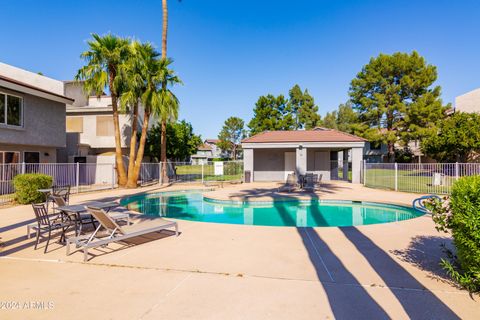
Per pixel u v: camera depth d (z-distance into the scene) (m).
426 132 34.78
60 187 12.68
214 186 19.73
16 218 8.64
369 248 5.51
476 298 3.46
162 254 5.22
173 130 26.75
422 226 7.39
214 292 3.67
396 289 3.72
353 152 20.84
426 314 3.11
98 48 16.27
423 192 14.66
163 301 3.44
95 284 3.93
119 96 19.02
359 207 12.34
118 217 6.96
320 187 17.73
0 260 4.93
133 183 18.44
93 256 5.13
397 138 38.16
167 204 13.70
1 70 17.84
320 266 4.57
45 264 4.73
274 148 23.14
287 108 47.34
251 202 12.87
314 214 11.13
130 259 4.96
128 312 3.19
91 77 16.70
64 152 22.75
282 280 4.04
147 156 28.09
